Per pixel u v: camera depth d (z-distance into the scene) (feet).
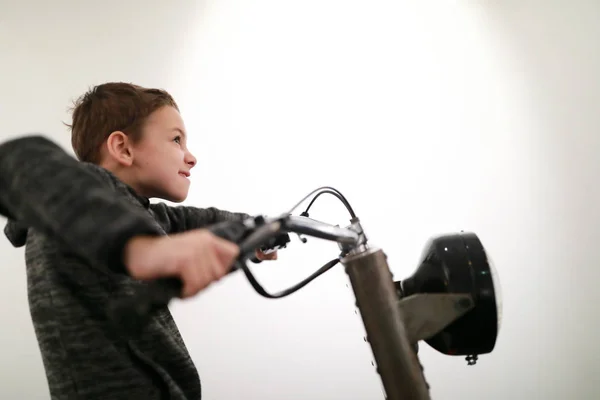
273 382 3.61
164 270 0.80
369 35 3.98
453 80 3.89
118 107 2.19
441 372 3.58
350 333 3.65
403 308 1.39
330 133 3.89
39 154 1.05
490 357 3.59
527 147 3.76
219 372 3.62
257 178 3.85
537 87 3.83
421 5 3.98
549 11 3.89
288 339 3.65
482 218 3.73
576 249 3.63
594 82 3.76
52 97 3.86
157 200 3.79
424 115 3.86
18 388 3.53
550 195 3.70
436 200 3.76
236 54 3.98
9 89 3.83
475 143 3.80
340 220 3.78
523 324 3.61
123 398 1.51
